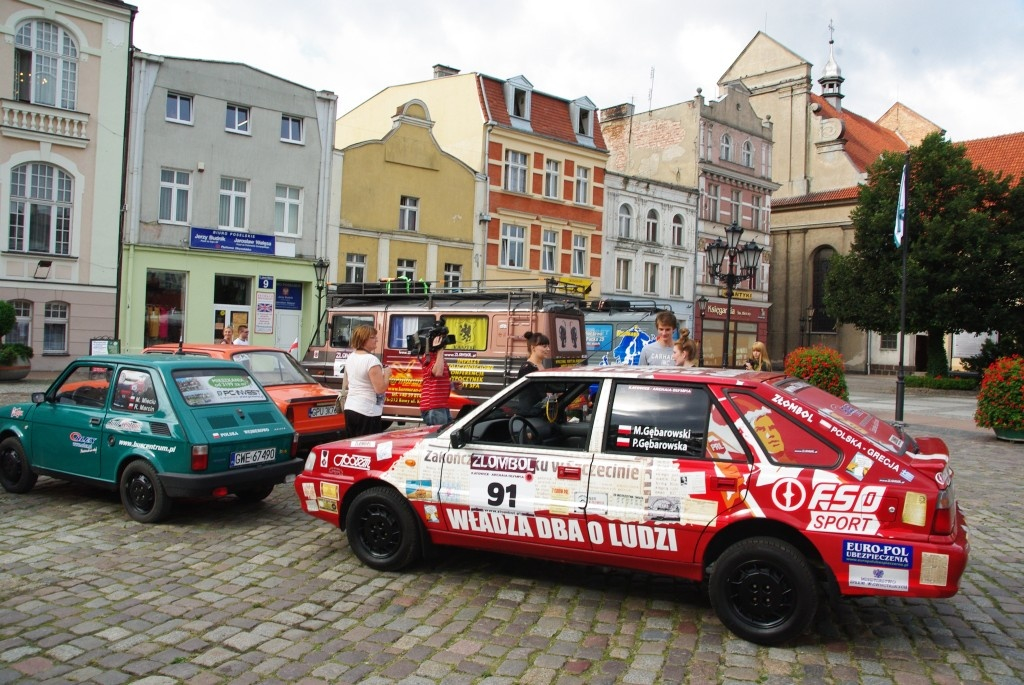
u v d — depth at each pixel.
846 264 37.88
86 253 24.17
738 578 4.91
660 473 5.11
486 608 5.43
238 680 4.31
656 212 41.03
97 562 6.36
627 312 21.77
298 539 7.11
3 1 22.70
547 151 35.69
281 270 27.88
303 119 28.39
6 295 22.92
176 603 5.46
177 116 25.80
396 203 30.56
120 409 7.84
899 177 36.41
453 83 34.47
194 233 25.86
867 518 4.62
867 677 4.42
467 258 32.75
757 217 47.06
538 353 9.23
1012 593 5.94
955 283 34.19
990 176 35.22
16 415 8.69
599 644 4.84
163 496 7.38
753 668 4.52
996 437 16.36
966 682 4.38
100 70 24.31
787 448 4.91
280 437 8.01
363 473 6.23
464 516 5.76
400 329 14.54
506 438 6.12
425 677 4.37
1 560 6.37
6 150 22.91
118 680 4.28
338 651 4.70
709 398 5.18
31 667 4.42
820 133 51.81
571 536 5.35
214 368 8.10
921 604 5.66
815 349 17.31
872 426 5.25
